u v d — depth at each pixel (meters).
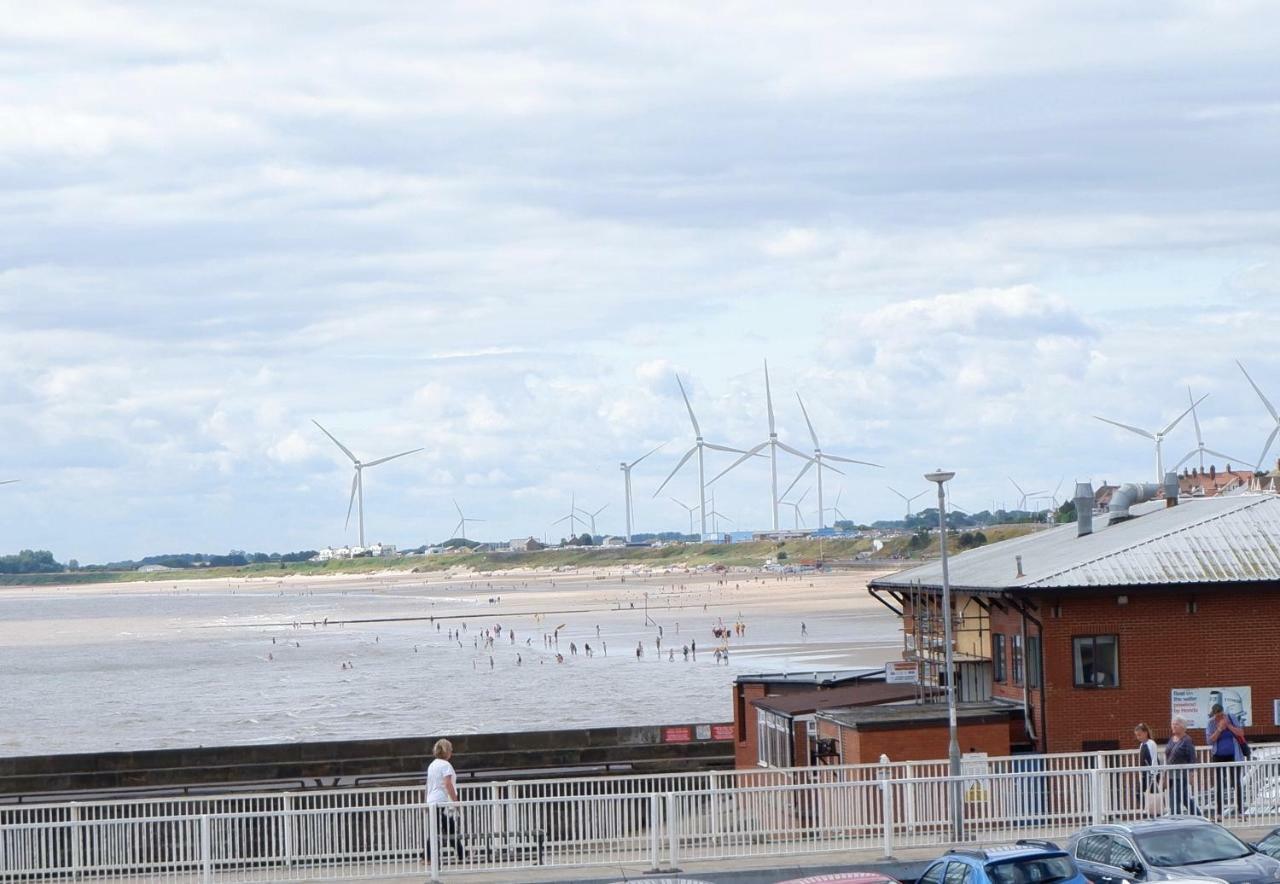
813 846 32.25
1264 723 43.72
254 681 158.38
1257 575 43.50
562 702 118.50
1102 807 32.88
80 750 99.00
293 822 31.59
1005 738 42.88
